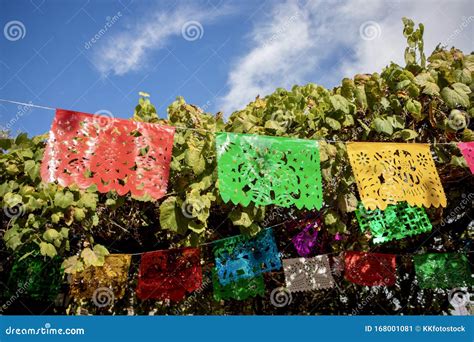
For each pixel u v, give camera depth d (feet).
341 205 6.43
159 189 5.07
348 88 7.07
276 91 7.84
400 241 9.05
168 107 7.80
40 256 6.48
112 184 4.89
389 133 6.42
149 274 6.68
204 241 7.09
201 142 6.59
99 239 7.20
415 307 9.61
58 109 4.85
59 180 4.66
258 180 5.38
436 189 5.87
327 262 7.48
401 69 6.91
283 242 7.93
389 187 5.72
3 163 6.42
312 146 5.77
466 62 7.11
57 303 7.72
